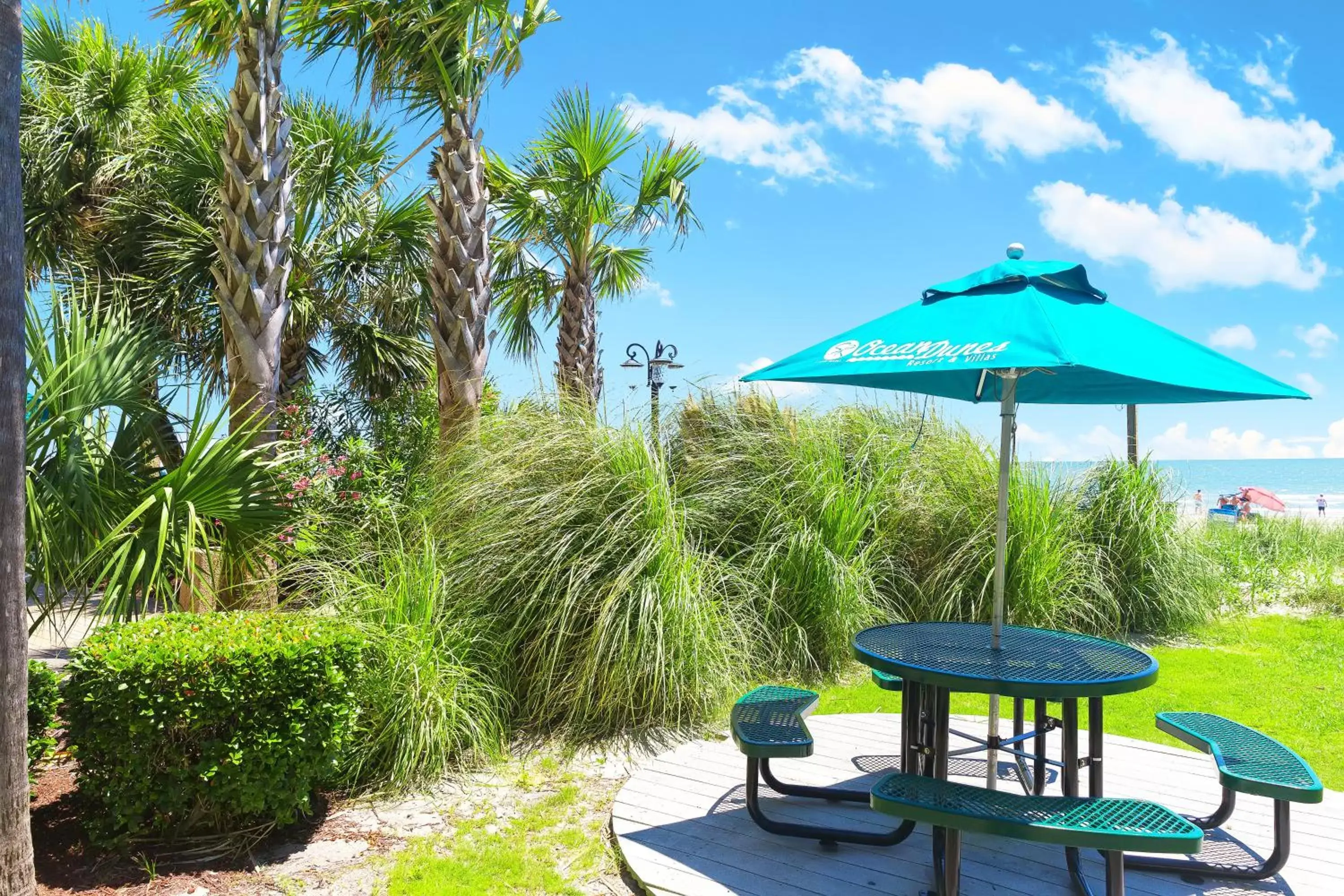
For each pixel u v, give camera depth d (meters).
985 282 3.35
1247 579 9.82
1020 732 4.21
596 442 6.02
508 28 7.52
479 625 5.23
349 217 9.90
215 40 6.76
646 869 3.32
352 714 3.82
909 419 8.85
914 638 3.84
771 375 3.31
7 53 2.51
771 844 3.54
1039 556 7.13
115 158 9.95
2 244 2.52
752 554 6.73
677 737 4.97
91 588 3.96
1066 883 3.23
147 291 9.06
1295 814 3.83
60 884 3.18
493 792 4.26
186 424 4.22
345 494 7.48
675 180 10.51
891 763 4.46
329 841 3.67
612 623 5.12
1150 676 3.17
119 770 3.31
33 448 3.77
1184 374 2.82
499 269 11.48
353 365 10.43
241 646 3.47
